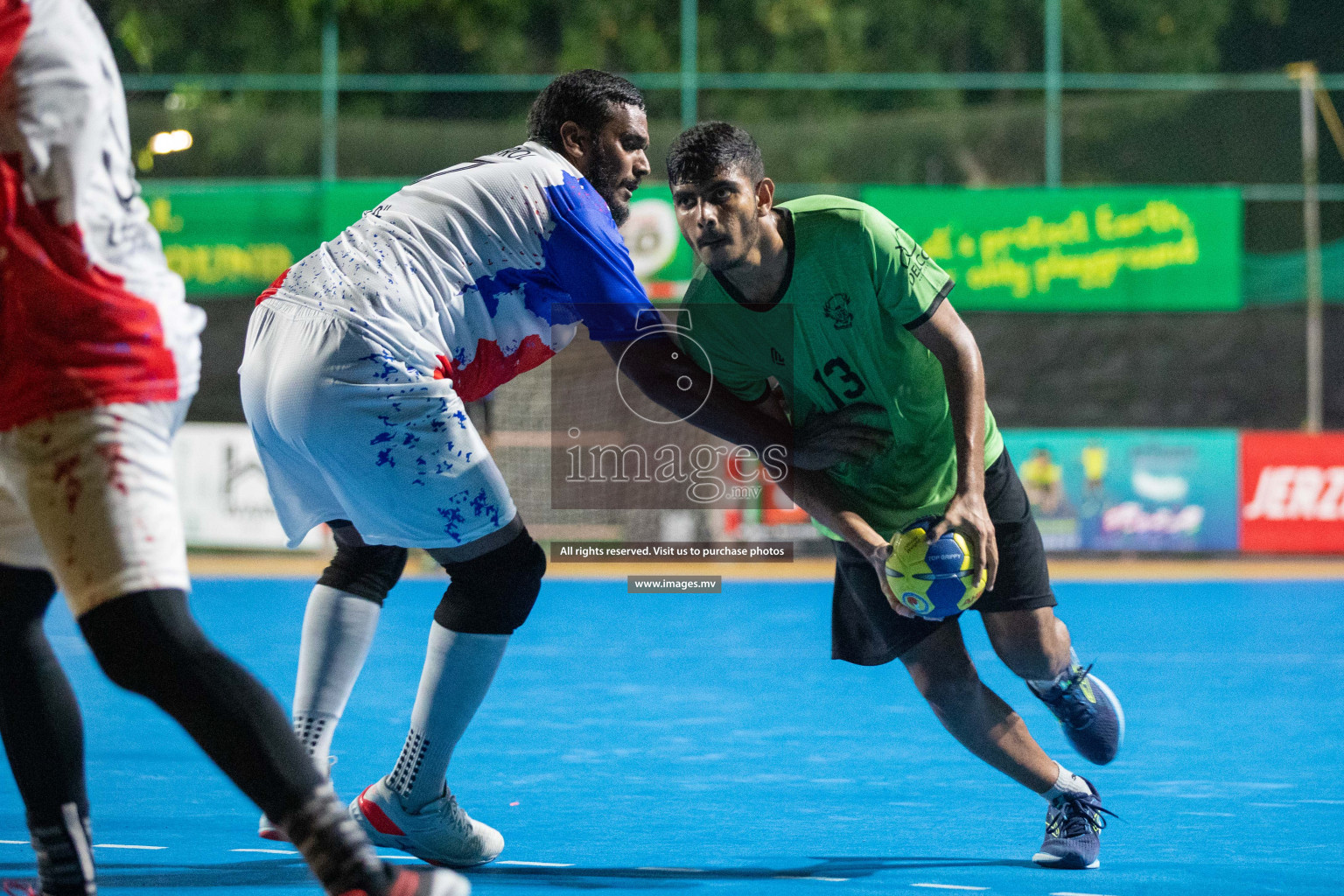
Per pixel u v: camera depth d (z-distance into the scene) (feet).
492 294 34.73
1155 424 146.82
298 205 143.23
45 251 24.61
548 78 155.53
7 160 24.56
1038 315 146.20
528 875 35.14
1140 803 43.04
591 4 171.42
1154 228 141.28
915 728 56.70
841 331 36.99
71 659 75.20
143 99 153.17
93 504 24.32
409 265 33.55
